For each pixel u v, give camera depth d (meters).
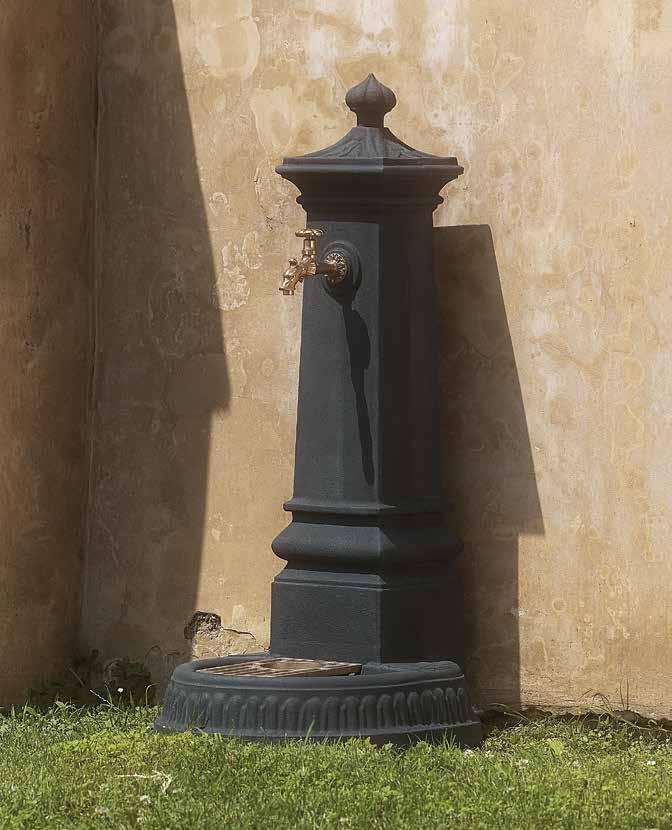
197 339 7.92
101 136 8.18
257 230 7.77
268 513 7.71
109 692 7.74
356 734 6.20
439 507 6.98
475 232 7.18
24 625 7.72
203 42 7.91
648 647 6.75
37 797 5.38
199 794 5.39
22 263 7.68
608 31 6.89
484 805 5.21
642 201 6.80
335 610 6.80
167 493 7.98
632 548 6.80
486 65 7.17
